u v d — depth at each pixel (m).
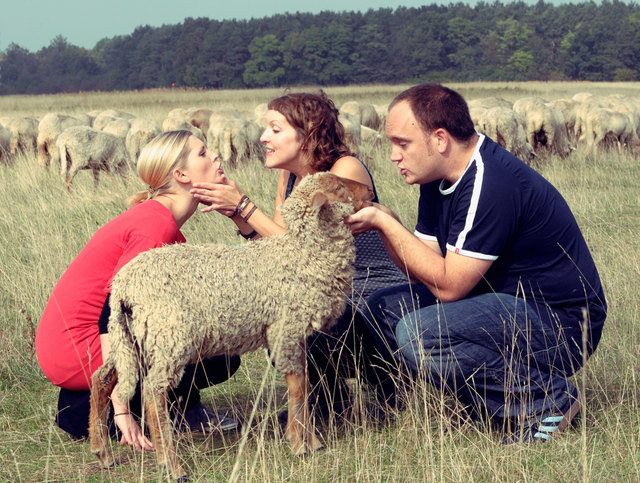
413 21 141.50
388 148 16.55
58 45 173.75
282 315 3.58
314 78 133.00
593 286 3.90
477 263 3.72
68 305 3.79
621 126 16.95
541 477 3.33
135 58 152.62
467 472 3.34
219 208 4.05
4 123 18.38
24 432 4.00
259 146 15.16
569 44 131.38
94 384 3.50
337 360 4.16
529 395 3.79
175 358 3.37
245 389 4.68
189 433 3.86
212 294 3.45
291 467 3.42
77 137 12.00
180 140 3.96
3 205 9.88
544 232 3.77
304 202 3.63
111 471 3.54
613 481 3.26
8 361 4.87
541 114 16.11
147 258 3.41
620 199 10.66
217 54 136.88
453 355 3.75
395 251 3.88
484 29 142.38
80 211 9.51
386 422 4.05
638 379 4.33
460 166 3.78
